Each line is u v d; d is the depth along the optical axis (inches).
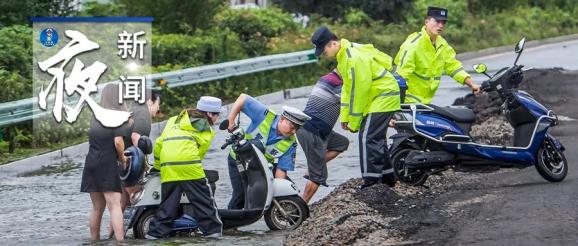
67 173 912.3
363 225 552.1
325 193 753.6
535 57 2126.0
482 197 631.8
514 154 677.3
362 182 695.1
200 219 615.8
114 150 624.7
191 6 1672.0
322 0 2320.4
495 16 2802.7
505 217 561.0
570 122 988.6
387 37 2090.3
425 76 732.7
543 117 680.4
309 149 680.4
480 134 861.2
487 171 721.6
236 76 1471.5
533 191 639.8
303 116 657.0
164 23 1667.1
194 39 1501.0
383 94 649.6
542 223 536.4
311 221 605.0
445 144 670.5
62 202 768.9
